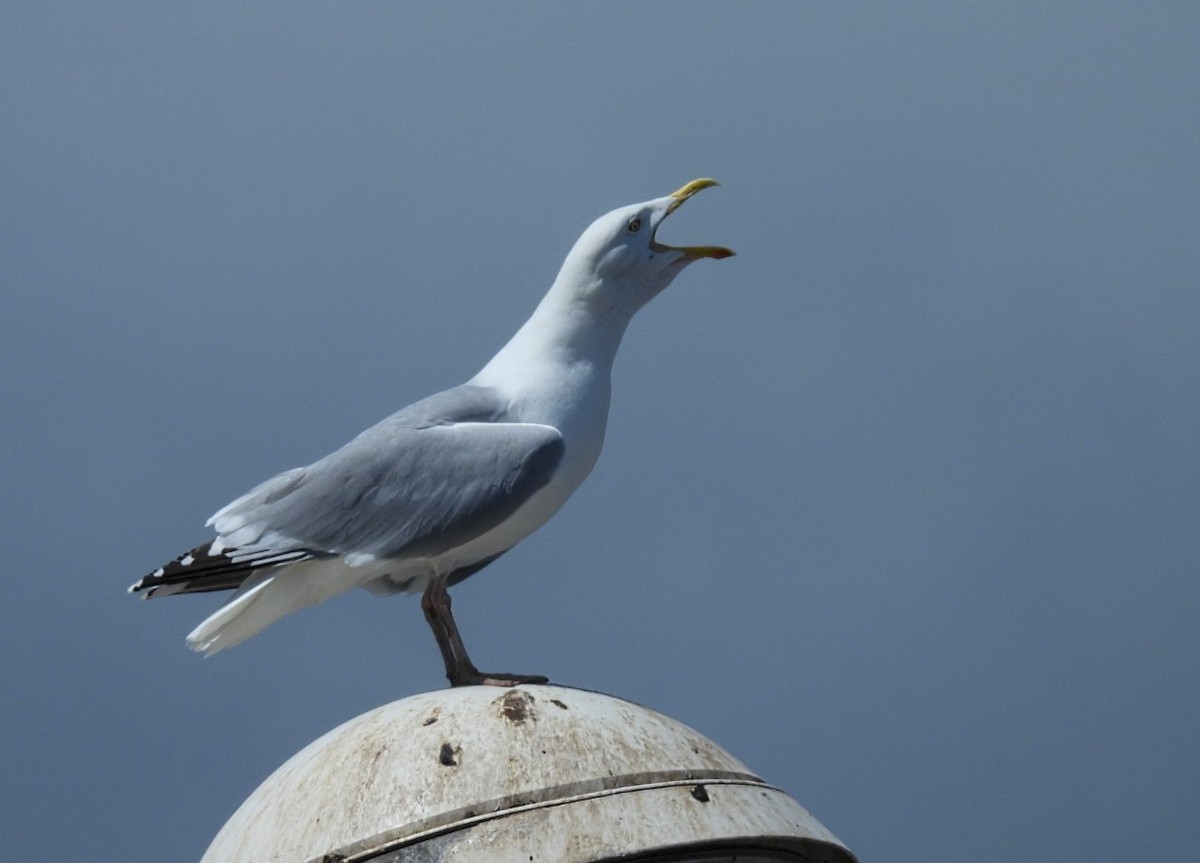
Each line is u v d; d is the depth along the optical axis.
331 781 9.58
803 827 9.78
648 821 9.20
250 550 12.72
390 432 12.96
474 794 9.23
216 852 9.91
